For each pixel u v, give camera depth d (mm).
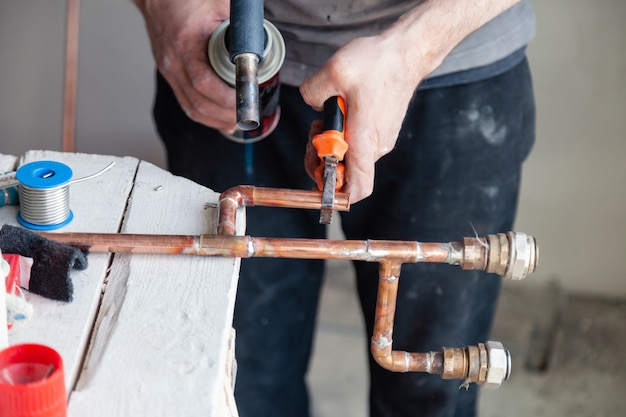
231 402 967
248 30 900
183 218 1017
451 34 1103
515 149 1463
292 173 1513
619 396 2211
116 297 901
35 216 972
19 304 835
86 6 2045
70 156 1111
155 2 1232
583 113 2141
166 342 846
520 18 1396
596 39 2037
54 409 708
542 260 2393
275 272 1606
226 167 1528
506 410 2168
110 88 2145
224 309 887
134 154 2234
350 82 1007
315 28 1332
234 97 1185
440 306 1474
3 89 2123
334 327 2373
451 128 1380
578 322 2383
